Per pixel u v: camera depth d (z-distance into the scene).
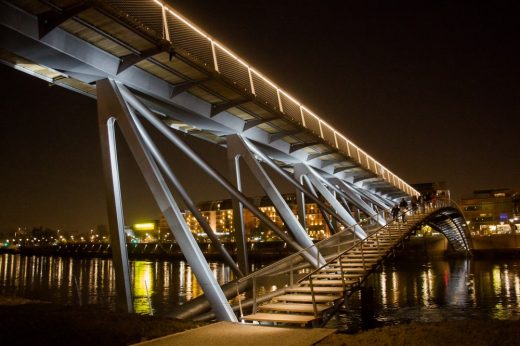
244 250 22.30
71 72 16.06
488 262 103.88
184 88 19.05
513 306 44.72
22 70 16.55
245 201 19.34
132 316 12.09
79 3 13.22
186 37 17.28
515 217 151.00
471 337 9.14
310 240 23.45
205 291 14.98
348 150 38.06
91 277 87.12
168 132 17.41
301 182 32.66
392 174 54.56
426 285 62.34
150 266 120.12
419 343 8.94
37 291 65.25
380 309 43.56
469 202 162.25
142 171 15.13
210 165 18.41
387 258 26.77
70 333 9.91
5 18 13.05
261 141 26.69
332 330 10.62
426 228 145.38
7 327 10.09
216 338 9.89
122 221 15.38
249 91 20.47
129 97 16.67
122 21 14.02
